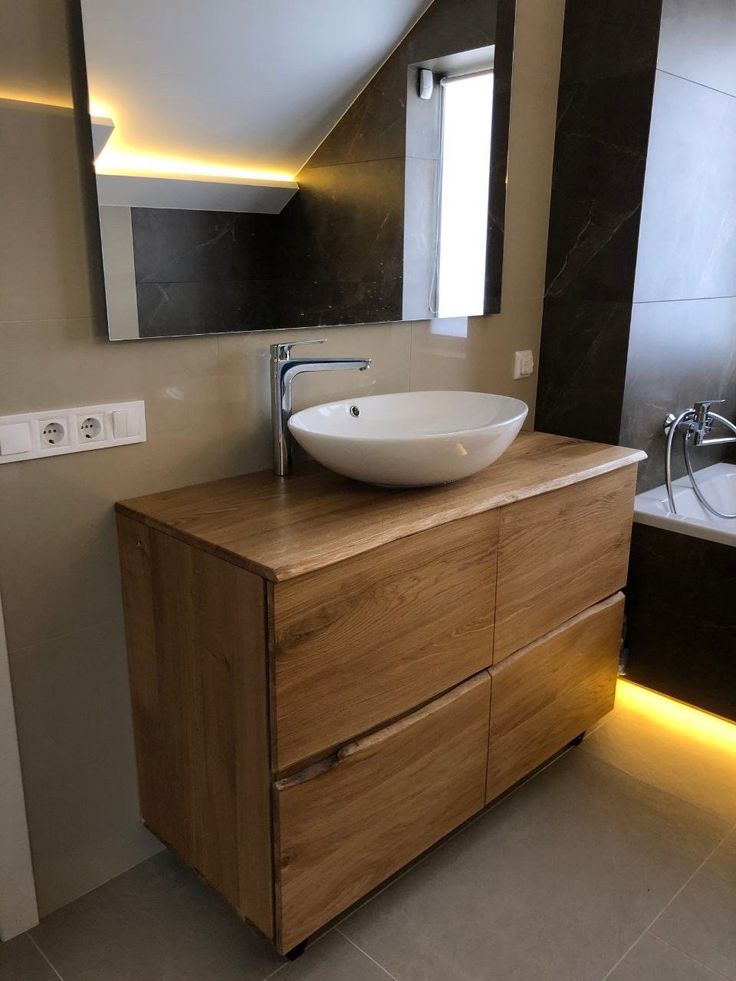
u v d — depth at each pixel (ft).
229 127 5.30
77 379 4.97
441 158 6.72
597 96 7.34
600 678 7.22
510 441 5.66
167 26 4.85
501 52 6.93
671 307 7.97
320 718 4.70
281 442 5.85
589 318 7.83
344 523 4.90
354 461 5.16
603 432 7.97
